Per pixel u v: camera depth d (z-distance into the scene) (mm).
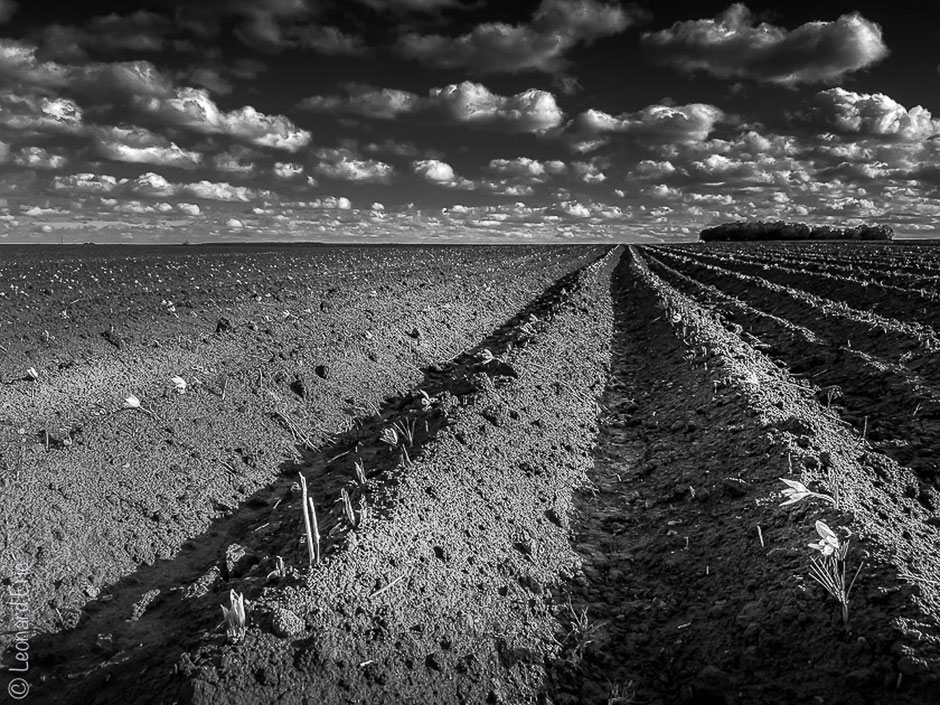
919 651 2982
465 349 13391
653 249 77250
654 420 8133
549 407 7875
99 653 3740
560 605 4172
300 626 3330
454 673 3357
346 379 9234
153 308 12680
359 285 18656
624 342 13969
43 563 4418
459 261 36719
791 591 3723
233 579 4324
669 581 4434
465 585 4039
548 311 16016
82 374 8039
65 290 16328
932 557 4027
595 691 3457
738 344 10961
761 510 4758
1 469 5227
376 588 3746
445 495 4969
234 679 2998
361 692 3096
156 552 4891
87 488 5281
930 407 7059
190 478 5926
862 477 5328
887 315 14273
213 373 8516
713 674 3307
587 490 6094
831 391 8141
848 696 2980
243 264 29469
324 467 6758
